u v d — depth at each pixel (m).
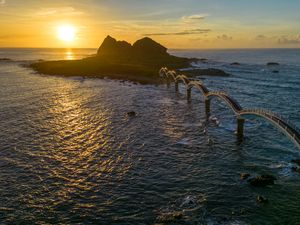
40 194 47.25
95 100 119.38
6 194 47.09
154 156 62.16
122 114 96.81
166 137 73.81
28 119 90.50
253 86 154.38
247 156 61.44
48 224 40.03
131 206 43.94
